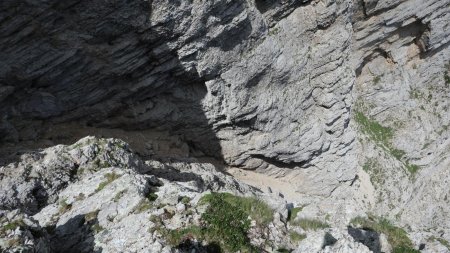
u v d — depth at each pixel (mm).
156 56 27578
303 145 37688
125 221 14766
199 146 33938
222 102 32031
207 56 29281
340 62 38000
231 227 14227
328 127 39250
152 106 30297
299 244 14289
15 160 19719
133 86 28469
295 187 39250
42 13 22234
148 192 16531
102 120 29016
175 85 30391
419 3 45938
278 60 33781
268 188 36531
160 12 25594
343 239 13305
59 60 24375
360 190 42875
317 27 36750
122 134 29953
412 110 51062
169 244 13562
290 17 34969
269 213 15242
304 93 37062
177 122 31828
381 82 50125
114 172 18125
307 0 35125
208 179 27562
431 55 51750
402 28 48281
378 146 46875
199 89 31406
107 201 15742
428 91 53156
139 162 23344
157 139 31344
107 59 26125
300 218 16078
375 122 49781
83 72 25812
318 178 40156
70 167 19891
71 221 15125
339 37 37219
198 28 27531
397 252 16094
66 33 23906
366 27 46031
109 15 24391
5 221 12633
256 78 32938
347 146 41031
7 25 21500
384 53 50375
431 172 49562
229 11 28562
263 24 31766
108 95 28031
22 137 25406
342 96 38750
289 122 36375
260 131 34781
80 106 27453
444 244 18188
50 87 25375
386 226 17516
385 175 45344
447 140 51719
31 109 25469
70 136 27344
